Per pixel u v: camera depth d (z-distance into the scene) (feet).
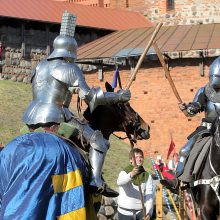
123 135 96.89
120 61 107.96
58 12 123.75
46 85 27.04
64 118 26.94
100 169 26.81
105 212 51.88
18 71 117.50
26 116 27.14
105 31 127.44
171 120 103.86
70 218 24.27
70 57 27.55
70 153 25.48
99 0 143.84
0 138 74.13
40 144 24.80
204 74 102.78
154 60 105.70
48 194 24.09
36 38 120.26
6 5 117.70
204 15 130.21
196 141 34.55
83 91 26.68
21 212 23.29
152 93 105.60
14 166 24.31
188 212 46.37
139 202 40.11
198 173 33.30
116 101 27.84
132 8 136.67
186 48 102.73
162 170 64.23
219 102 34.14
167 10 132.57
